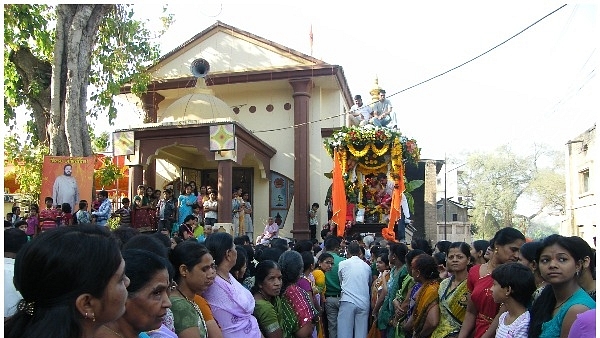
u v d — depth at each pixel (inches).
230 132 665.0
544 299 145.2
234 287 170.6
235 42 852.6
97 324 75.7
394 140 591.8
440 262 256.4
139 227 622.8
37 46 634.8
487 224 2005.4
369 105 654.5
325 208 824.3
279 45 832.3
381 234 598.2
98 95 666.2
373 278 368.2
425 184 1039.6
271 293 196.5
